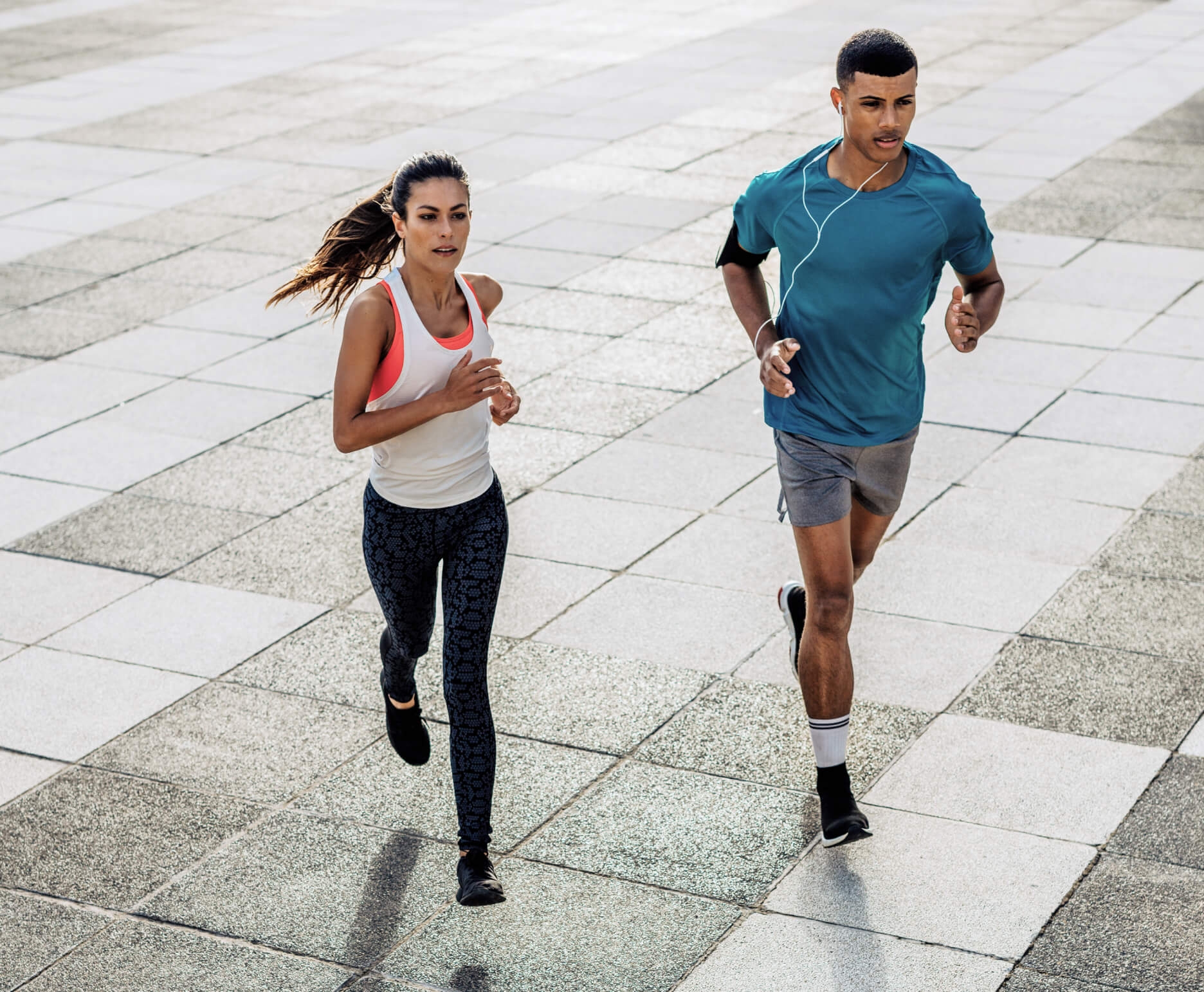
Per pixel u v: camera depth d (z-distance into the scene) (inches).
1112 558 231.6
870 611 217.9
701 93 580.1
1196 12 732.7
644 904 158.2
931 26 713.0
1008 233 401.1
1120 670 200.4
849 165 160.2
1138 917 153.2
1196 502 250.1
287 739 191.3
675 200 441.4
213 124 546.6
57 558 241.4
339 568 236.8
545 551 239.0
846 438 166.6
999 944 150.0
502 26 745.0
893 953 149.4
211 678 205.6
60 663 210.1
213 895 161.8
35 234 421.1
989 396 297.4
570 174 470.0
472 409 157.9
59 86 615.5
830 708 164.2
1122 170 458.0
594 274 379.6
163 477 271.3
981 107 545.3
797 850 166.4
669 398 302.7
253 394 310.5
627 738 188.9
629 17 763.4
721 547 239.1
